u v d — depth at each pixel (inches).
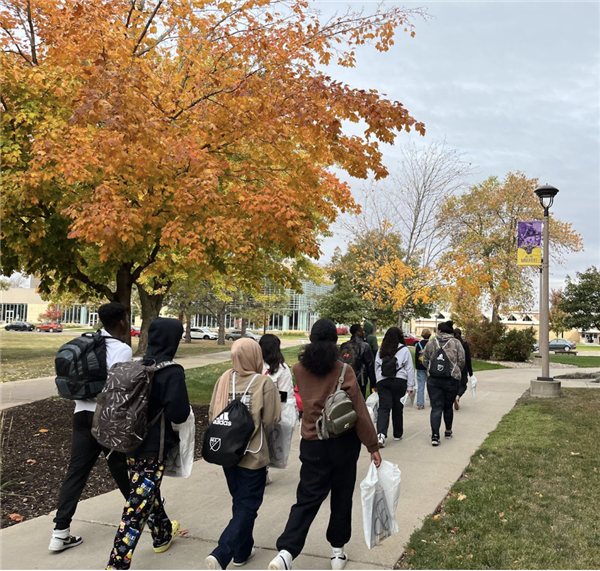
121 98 231.1
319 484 140.3
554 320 2101.4
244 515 136.6
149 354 144.7
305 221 304.0
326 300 1576.0
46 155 256.2
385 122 258.2
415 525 174.9
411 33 300.0
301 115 261.7
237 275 386.0
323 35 296.0
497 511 186.4
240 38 294.0
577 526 172.6
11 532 165.6
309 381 147.3
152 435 139.4
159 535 152.4
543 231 483.5
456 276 611.5
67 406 393.4
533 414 382.0
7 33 295.3
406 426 351.6
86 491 206.7
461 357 293.7
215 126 279.7
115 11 281.4
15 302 3804.1
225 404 144.3
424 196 685.9
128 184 295.0
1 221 291.3
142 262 350.6
